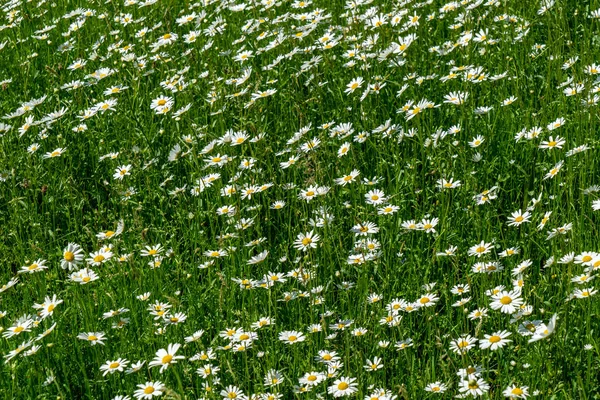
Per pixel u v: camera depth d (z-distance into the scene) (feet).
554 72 18.94
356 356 11.20
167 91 21.93
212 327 13.28
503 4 21.53
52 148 20.35
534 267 13.29
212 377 11.57
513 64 19.40
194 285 14.35
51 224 17.71
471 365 10.70
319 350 12.07
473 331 12.19
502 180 15.51
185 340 12.64
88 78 23.43
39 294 14.64
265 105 19.86
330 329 12.40
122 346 12.55
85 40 26.45
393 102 19.45
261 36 22.70
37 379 12.54
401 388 9.36
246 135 17.74
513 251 12.75
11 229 17.49
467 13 21.49
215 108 20.13
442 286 13.01
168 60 22.56
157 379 12.14
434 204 15.49
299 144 17.38
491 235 13.99
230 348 12.04
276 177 17.37
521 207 15.39
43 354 12.80
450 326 12.25
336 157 17.31
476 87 19.15
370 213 14.60
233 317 13.34
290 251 15.21
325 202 15.20
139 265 14.98
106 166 19.54
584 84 16.53
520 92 18.70
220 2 26.14
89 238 16.97
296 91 20.57
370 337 12.09
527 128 16.57
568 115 16.87
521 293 12.09
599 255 11.75
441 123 17.97
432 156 16.52
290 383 11.56
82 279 13.26
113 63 23.88
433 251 13.65
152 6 27.61
